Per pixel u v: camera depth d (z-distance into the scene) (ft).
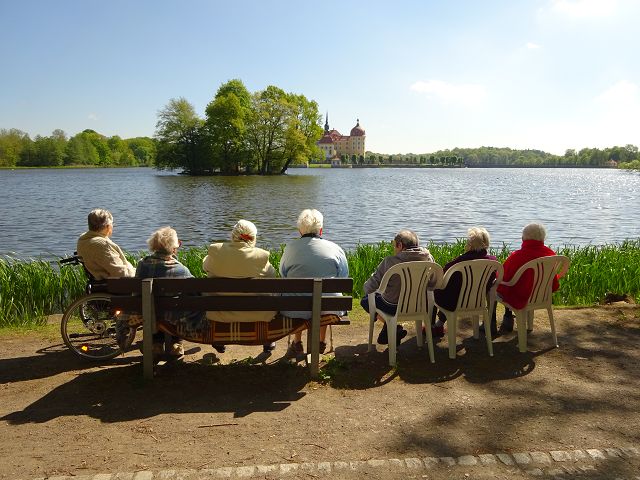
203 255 34.35
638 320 20.57
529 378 14.94
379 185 212.43
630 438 11.30
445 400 13.41
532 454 10.53
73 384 14.33
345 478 9.66
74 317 22.30
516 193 168.55
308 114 282.97
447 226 81.30
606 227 83.15
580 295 29.19
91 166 544.21
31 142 485.56
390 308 16.28
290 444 11.01
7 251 58.34
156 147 282.97
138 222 85.30
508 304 17.48
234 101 256.11
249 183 212.64
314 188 181.57
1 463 10.13
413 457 10.46
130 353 17.17
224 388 14.10
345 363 15.99
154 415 12.41
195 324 14.82
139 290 14.25
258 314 14.90
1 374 15.15
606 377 14.97
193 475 9.66
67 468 9.94
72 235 70.85
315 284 14.30
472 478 9.71
